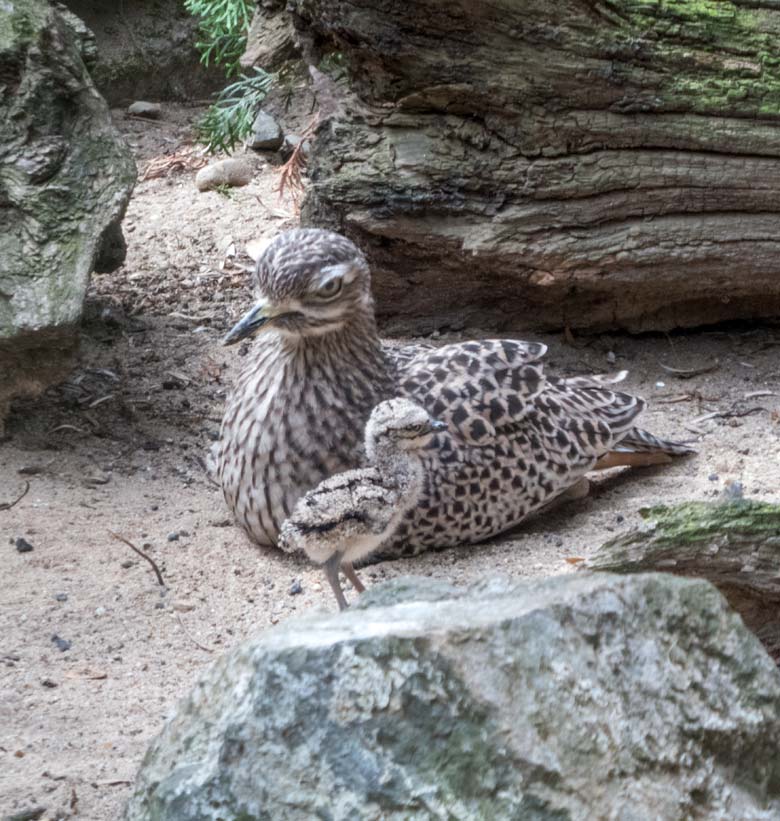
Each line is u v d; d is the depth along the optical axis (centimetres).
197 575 686
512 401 740
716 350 976
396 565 709
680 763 366
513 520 736
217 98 1475
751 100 862
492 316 991
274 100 1373
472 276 948
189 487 790
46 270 762
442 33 845
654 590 385
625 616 378
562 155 875
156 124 1419
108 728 536
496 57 848
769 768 381
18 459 802
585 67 848
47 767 499
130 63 1441
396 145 891
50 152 781
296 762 354
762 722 380
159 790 361
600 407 791
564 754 355
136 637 624
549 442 749
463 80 855
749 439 845
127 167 798
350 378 711
